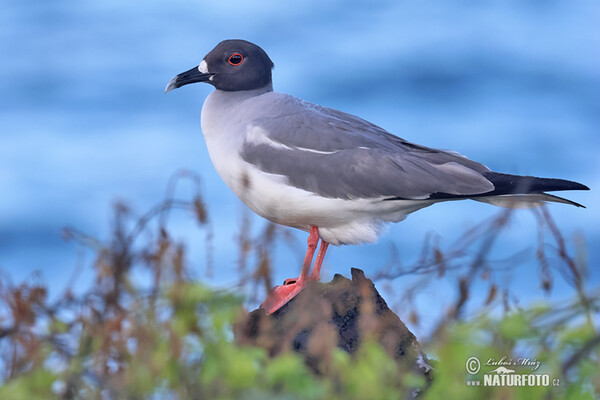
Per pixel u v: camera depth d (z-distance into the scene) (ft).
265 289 23.44
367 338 25.46
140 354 23.03
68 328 23.86
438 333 23.29
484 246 23.36
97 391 23.62
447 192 38.60
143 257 23.47
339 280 34.86
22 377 23.65
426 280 24.58
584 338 23.07
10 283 23.57
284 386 23.67
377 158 38.93
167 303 23.35
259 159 39.91
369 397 23.11
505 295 23.44
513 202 39.99
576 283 23.80
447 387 23.16
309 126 40.09
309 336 30.73
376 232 40.75
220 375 23.25
